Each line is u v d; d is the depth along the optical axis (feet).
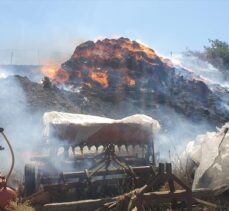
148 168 23.67
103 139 25.54
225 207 20.18
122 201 18.54
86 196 22.12
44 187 21.33
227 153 22.52
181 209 19.83
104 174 22.95
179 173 25.75
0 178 19.62
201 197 20.65
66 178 22.34
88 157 27.09
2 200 18.69
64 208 19.12
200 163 23.44
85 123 25.30
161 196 18.01
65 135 24.95
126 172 23.17
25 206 19.19
